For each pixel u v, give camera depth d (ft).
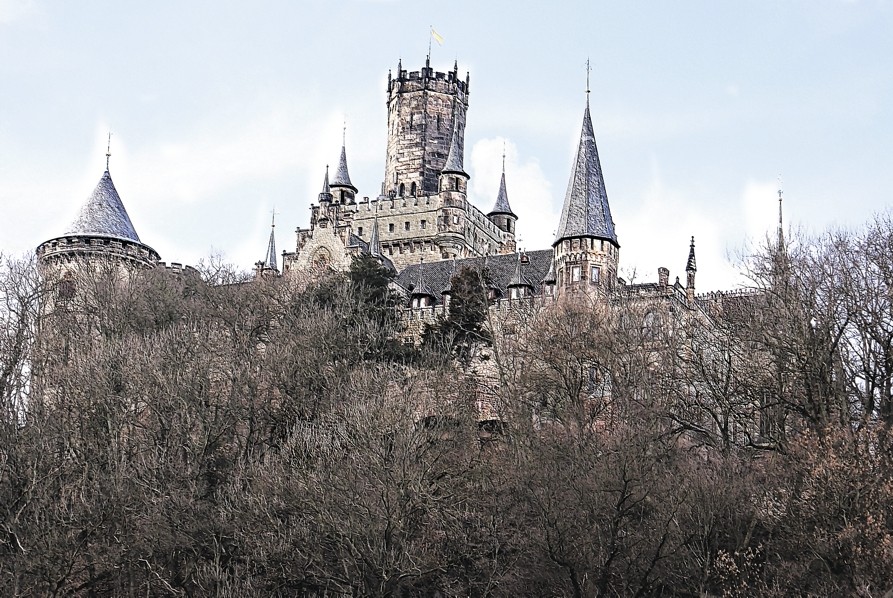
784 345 227.61
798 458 198.18
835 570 178.40
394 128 463.83
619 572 195.52
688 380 249.75
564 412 237.04
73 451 223.92
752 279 250.16
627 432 214.90
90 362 239.71
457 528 200.13
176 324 281.74
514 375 259.80
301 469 204.95
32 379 252.83
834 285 236.22
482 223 456.45
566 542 196.54
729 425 253.03
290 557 192.34
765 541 192.13
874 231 253.44
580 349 256.32
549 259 363.35
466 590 195.93
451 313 298.97
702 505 195.11
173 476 208.64
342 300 301.84
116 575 201.05
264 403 239.09
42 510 203.31
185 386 229.66
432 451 215.10
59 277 351.05
